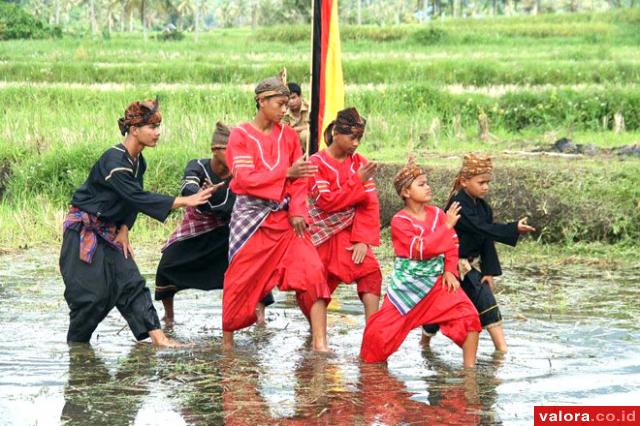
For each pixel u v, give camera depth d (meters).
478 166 12.49
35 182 24.48
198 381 11.51
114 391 11.09
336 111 17.39
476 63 51.09
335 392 11.04
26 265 18.72
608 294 16.14
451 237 11.92
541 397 10.78
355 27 97.38
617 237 19.70
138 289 13.18
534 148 25.84
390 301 12.16
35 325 14.27
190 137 28.36
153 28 179.50
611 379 11.44
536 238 20.14
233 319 12.84
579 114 32.75
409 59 60.66
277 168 12.45
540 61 58.25
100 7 166.62
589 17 106.44
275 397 10.86
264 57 73.00
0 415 10.23
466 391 11.03
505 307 15.30
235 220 12.72
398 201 21.25
